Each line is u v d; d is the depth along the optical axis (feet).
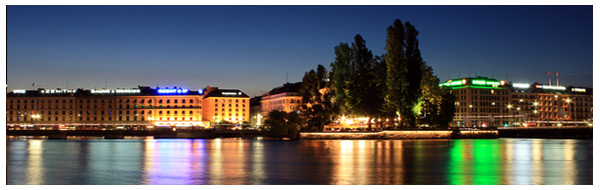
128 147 513.04
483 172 286.66
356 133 618.85
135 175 280.31
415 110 579.89
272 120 635.25
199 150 458.50
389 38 579.48
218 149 469.98
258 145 532.32
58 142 635.66
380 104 589.73
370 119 620.08
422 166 313.32
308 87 636.48
